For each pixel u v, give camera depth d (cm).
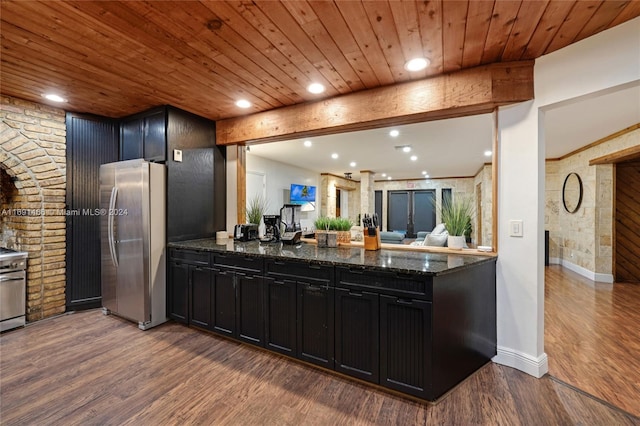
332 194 892
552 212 625
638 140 385
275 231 335
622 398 190
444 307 187
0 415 174
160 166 310
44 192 320
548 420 171
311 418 173
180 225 326
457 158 621
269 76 241
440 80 234
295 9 161
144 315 297
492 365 230
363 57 210
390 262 211
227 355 248
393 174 891
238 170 372
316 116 290
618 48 178
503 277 233
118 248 319
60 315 333
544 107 211
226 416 175
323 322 221
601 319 322
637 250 491
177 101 299
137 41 195
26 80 255
